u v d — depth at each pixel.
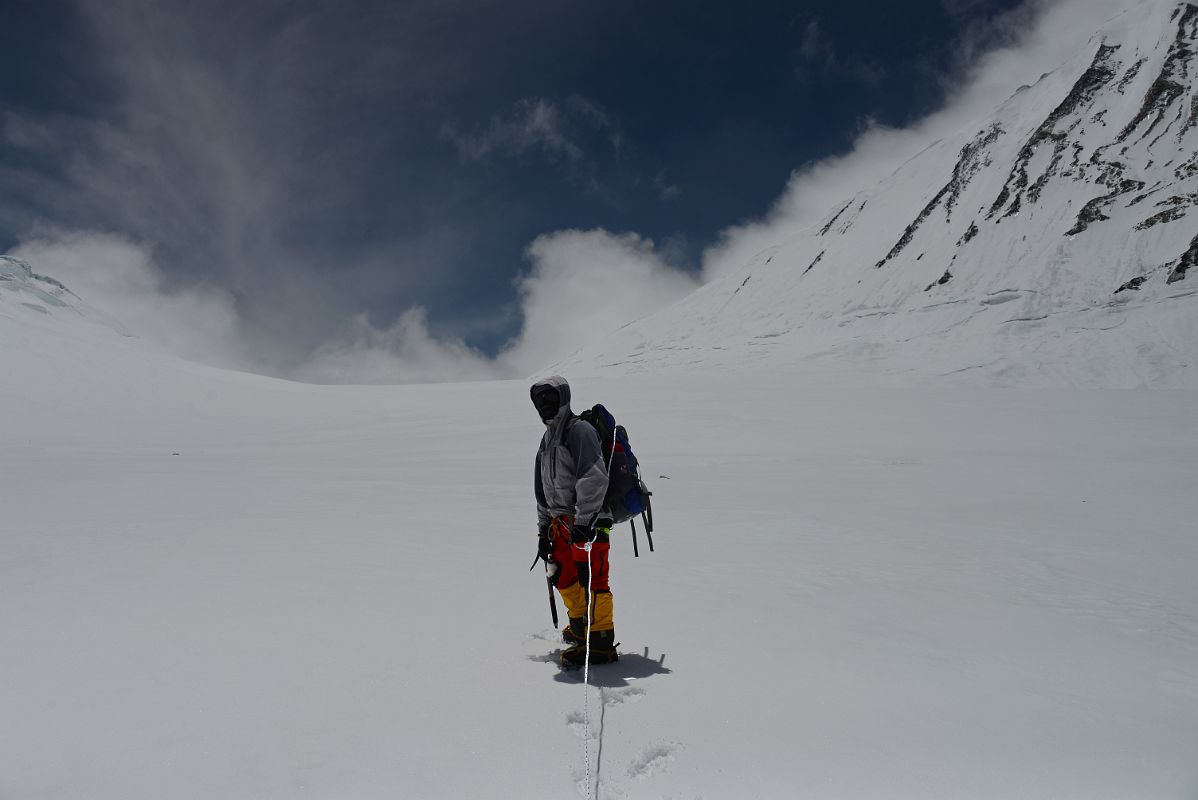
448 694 3.33
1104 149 169.75
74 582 5.56
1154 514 10.13
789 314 176.00
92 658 3.79
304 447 32.91
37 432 43.41
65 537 7.89
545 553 4.04
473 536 7.98
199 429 46.16
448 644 4.07
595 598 3.81
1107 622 4.76
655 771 2.64
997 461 19.97
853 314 131.25
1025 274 139.12
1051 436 31.02
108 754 2.73
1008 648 4.17
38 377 53.78
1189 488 13.59
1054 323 107.44
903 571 6.31
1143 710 3.28
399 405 54.41
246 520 9.40
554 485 3.97
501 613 4.74
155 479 16.66
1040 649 4.16
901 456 22.31
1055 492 13.11
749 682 3.55
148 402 52.38
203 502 11.77
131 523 9.08
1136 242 136.88
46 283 79.94
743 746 2.84
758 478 16.28
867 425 36.25
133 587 5.39
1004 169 186.75
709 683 3.54
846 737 2.93
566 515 3.95
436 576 5.84
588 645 3.50
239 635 4.18
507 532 8.30
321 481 15.98
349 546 7.27
